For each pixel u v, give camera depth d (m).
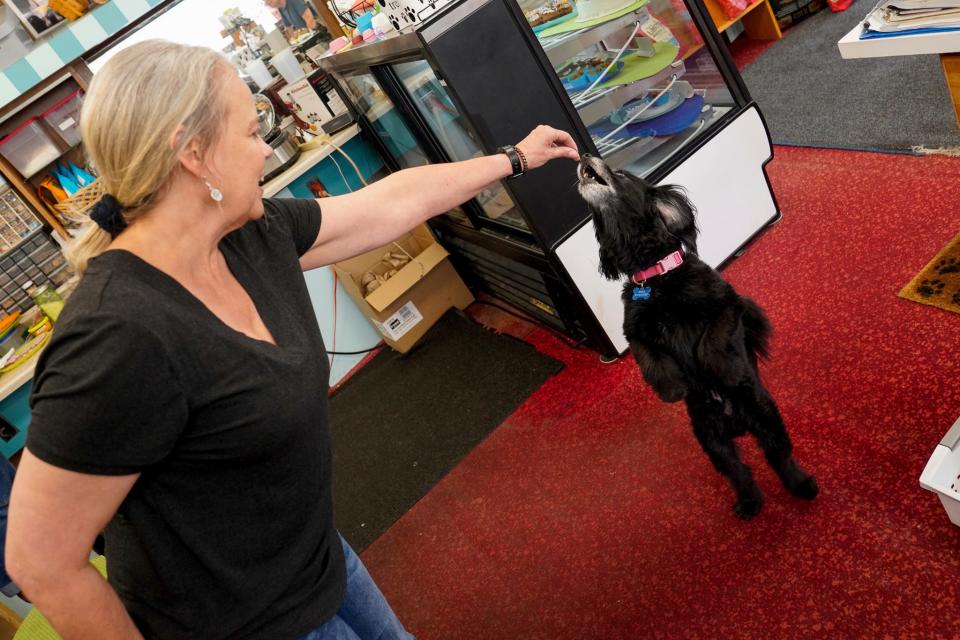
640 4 2.05
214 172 0.93
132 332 0.82
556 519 2.09
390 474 2.61
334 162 3.07
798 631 1.53
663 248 1.55
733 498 1.86
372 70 2.42
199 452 0.92
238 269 1.06
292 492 1.03
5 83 2.75
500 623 1.89
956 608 1.41
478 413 2.65
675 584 1.75
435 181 1.44
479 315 3.25
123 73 0.86
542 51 1.98
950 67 1.52
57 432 0.79
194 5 3.11
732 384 1.56
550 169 2.10
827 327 2.14
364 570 1.33
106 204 0.92
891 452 1.73
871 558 1.57
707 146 2.35
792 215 2.64
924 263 2.12
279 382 0.95
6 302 2.93
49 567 0.84
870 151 2.70
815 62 3.53
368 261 3.19
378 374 3.23
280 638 1.08
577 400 2.45
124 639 0.94
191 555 0.99
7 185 2.87
